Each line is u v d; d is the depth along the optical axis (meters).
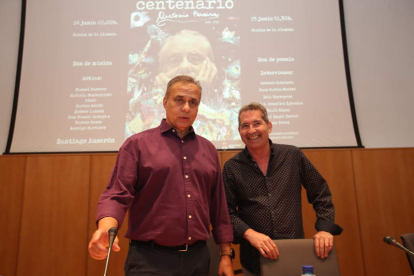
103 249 1.04
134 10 3.52
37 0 3.52
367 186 3.02
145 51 3.43
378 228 2.93
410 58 3.59
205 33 3.49
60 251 2.83
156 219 1.38
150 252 1.36
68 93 3.31
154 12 3.52
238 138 3.24
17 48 3.48
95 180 2.97
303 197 2.97
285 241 1.64
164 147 1.51
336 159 3.07
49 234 2.86
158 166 1.44
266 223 1.85
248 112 2.01
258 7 3.57
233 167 2.02
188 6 3.54
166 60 3.41
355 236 2.91
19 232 2.85
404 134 3.41
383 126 3.42
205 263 1.46
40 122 3.24
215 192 1.67
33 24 3.46
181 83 1.59
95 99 3.31
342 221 2.94
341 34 3.54
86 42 3.43
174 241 1.38
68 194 2.94
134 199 1.45
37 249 2.82
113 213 1.21
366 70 3.55
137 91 3.33
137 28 3.48
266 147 2.01
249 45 3.48
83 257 2.82
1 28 3.51
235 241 1.82
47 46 3.41
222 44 3.47
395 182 3.03
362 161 3.07
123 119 3.27
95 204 2.93
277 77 3.41
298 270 1.56
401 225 2.94
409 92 3.51
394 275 2.84
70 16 3.49
